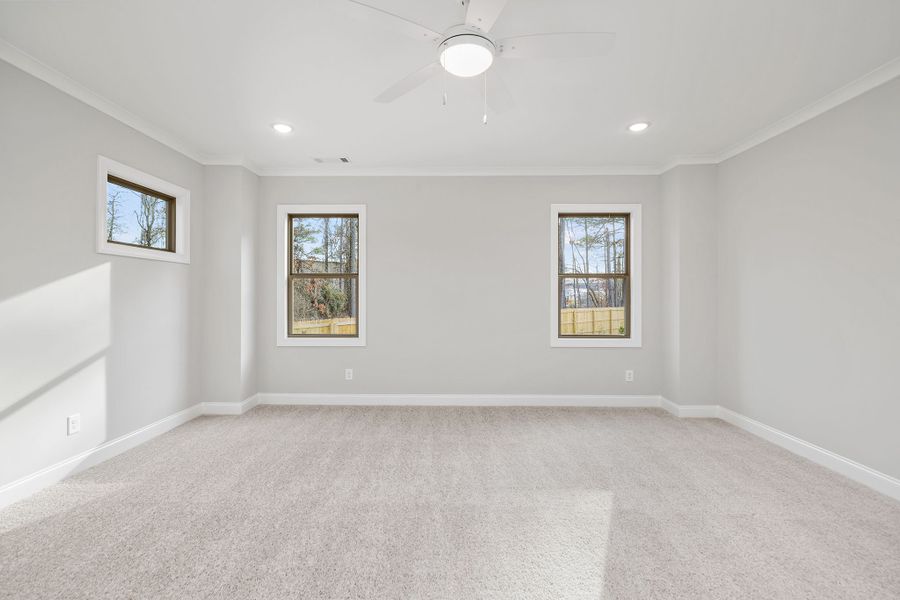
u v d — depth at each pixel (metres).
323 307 4.39
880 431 2.42
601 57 2.29
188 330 3.73
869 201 2.48
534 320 4.27
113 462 2.78
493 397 4.25
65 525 2.00
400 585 1.59
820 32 2.06
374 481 2.50
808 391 2.90
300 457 2.88
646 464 2.78
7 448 2.22
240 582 1.60
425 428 3.53
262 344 4.27
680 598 1.53
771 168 3.23
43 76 2.37
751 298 3.45
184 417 3.67
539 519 2.08
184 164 3.65
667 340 4.09
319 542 1.87
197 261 3.85
